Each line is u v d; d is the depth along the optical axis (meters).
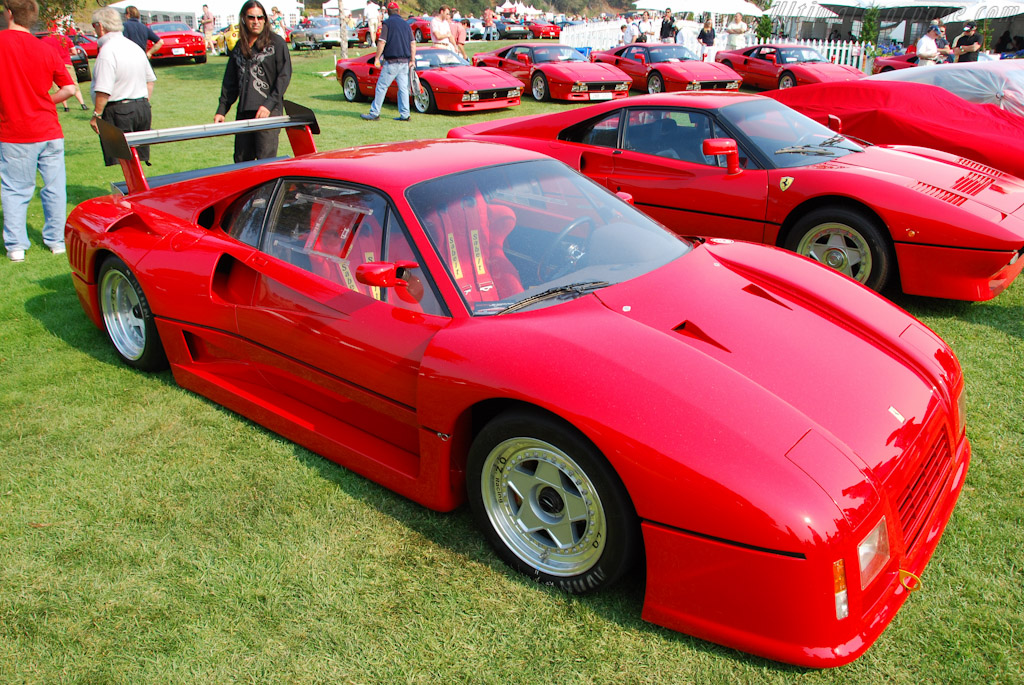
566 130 5.91
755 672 2.03
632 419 2.04
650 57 16.59
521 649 2.14
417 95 13.30
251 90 6.28
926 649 2.09
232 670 2.10
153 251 3.56
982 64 7.39
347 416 3.02
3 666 2.13
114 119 6.80
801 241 4.82
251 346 3.21
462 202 2.81
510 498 2.45
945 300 4.82
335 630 2.24
